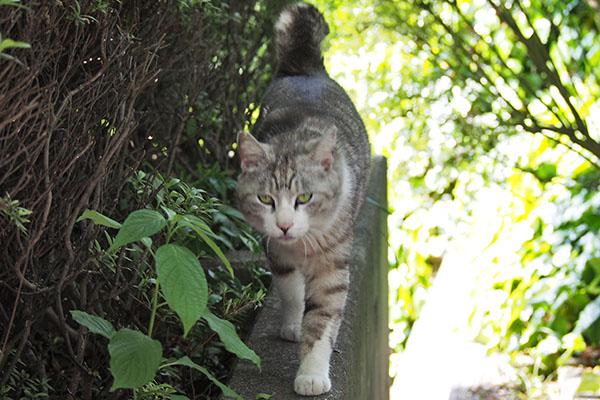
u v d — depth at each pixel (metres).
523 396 1.91
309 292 1.27
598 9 2.20
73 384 1.12
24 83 0.95
